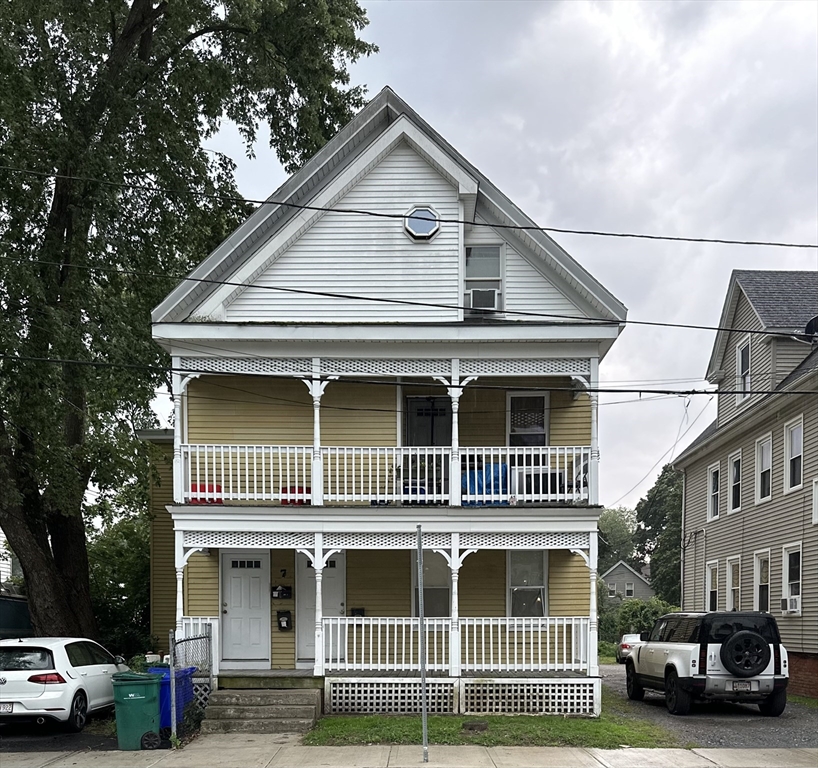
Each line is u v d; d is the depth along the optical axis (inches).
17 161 675.4
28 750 493.4
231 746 495.5
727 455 1074.1
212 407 682.8
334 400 682.8
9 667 535.2
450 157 641.0
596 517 602.9
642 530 3129.9
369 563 679.1
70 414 764.6
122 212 762.8
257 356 626.2
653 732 535.8
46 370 652.1
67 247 730.2
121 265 767.7
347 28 836.6
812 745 503.8
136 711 495.2
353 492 610.9
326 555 602.2
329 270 647.8
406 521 603.8
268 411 683.4
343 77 900.6
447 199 650.8
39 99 695.7
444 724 538.9
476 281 652.1
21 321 665.6
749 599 977.5
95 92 743.7
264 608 675.4
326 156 668.1
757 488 957.2
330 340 616.4
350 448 617.9
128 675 501.4
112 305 732.0
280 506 602.9
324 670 593.9
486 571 675.4
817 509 799.7
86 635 756.6
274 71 834.2
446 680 584.7
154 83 806.5
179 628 593.9
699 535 1187.9
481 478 663.8
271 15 806.5
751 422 968.3
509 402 693.3
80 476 725.9
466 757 462.6
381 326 611.8
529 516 602.5
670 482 2659.9
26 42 732.7
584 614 663.1
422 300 642.2
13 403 678.5
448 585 677.3
